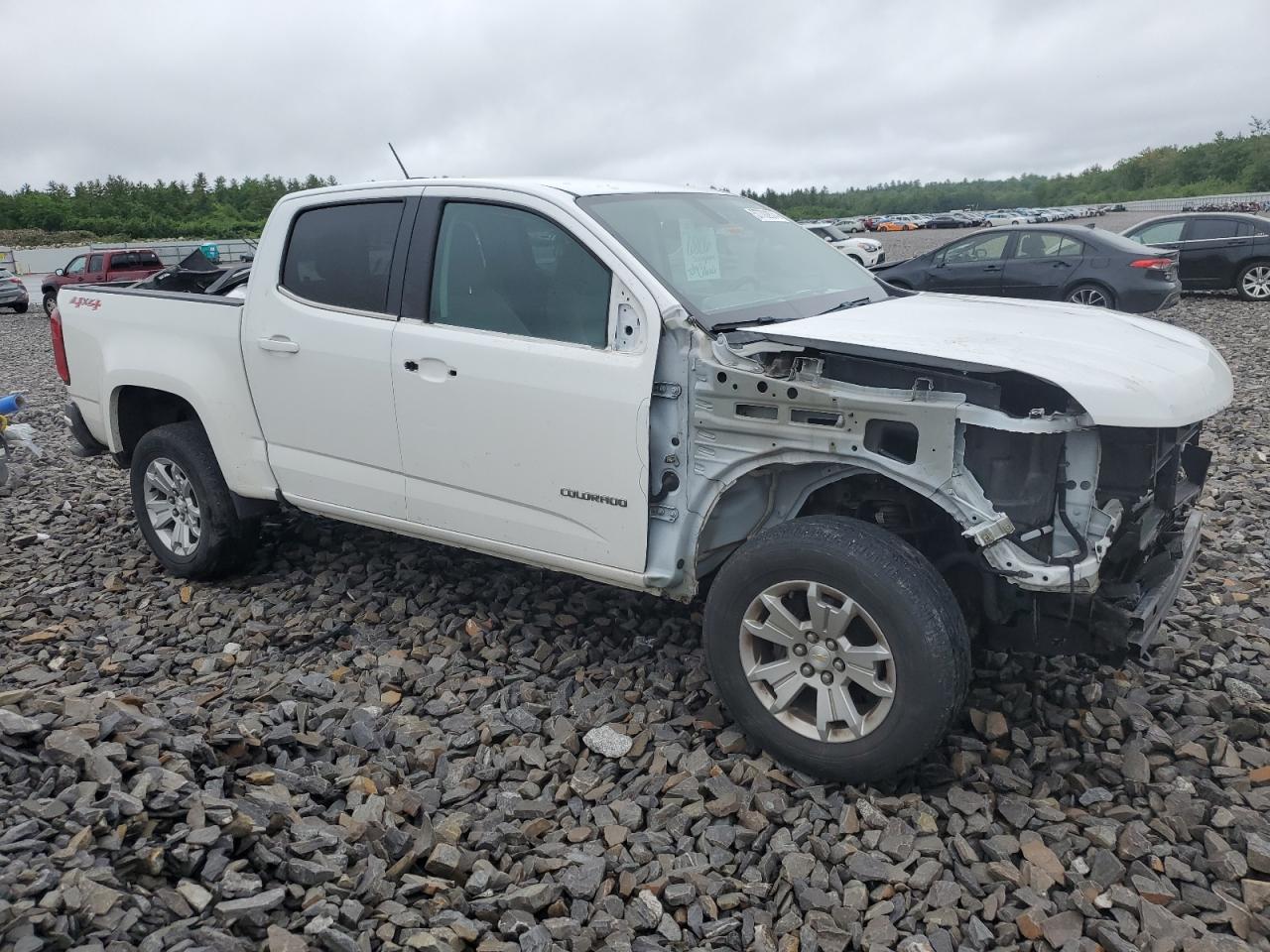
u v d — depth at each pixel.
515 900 2.65
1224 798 3.10
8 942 2.19
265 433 4.58
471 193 3.94
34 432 9.60
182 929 2.37
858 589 3.04
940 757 3.40
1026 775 3.30
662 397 3.44
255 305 4.51
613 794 3.26
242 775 3.18
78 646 4.36
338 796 3.17
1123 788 3.21
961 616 3.10
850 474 3.30
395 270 4.09
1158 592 3.40
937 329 3.48
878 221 68.12
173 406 5.35
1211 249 16.98
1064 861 2.90
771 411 3.24
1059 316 3.86
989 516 2.97
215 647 4.38
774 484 3.46
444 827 2.97
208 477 4.84
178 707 3.56
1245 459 6.93
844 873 2.84
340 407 4.26
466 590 4.77
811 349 3.28
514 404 3.72
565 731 3.60
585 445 3.58
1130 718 3.56
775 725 3.30
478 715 3.75
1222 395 3.39
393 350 4.04
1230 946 2.50
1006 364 3.01
